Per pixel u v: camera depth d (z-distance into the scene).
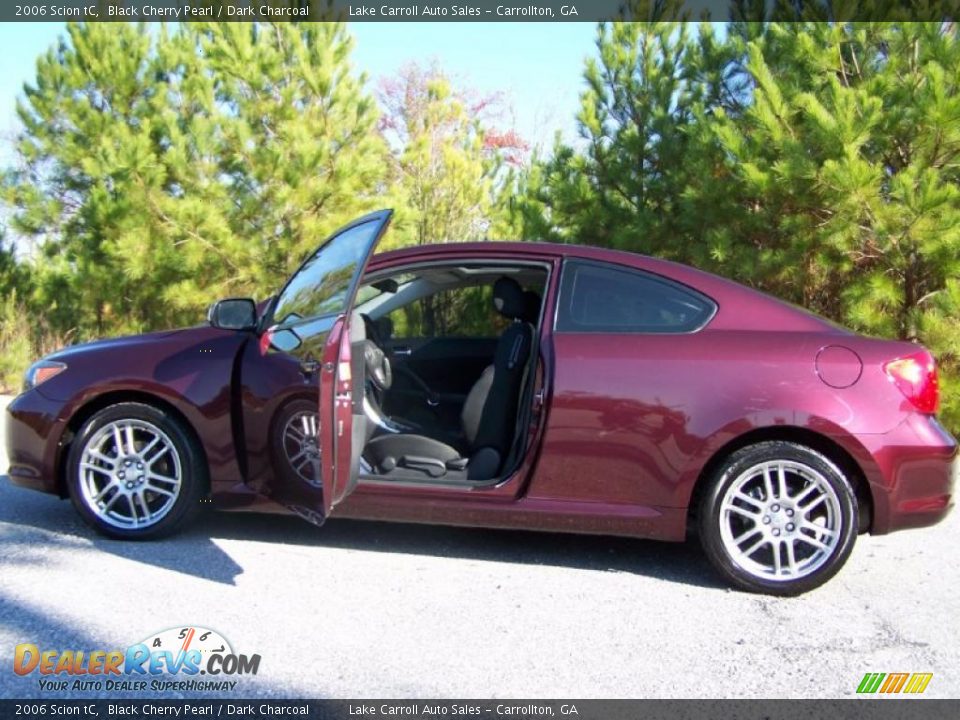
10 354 10.61
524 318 5.07
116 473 4.82
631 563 4.84
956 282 6.91
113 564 4.52
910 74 7.30
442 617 4.03
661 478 4.43
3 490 5.91
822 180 7.07
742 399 4.38
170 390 4.74
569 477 4.50
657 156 9.00
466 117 13.71
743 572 4.43
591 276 4.70
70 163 10.96
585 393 4.46
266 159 9.95
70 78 11.14
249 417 4.71
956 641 3.94
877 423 4.34
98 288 10.70
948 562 5.01
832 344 4.46
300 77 10.30
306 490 4.62
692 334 4.55
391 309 5.54
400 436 4.89
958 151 7.21
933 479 4.38
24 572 4.39
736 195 8.03
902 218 7.05
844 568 4.89
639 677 3.53
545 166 9.77
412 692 3.36
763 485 4.47
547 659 3.65
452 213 11.34
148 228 10.02
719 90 8.80
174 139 10.12
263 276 10.19
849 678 3.57
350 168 10.14
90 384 4.81
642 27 9.22
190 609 4.02
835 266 7.61
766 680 3.54
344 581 4.41
